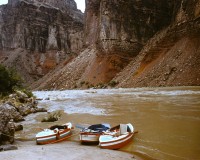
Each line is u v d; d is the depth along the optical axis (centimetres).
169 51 8125
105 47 11412
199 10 7900
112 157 1141
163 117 2027
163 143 1357
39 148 1322
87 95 5506
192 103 2728
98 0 14250
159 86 7019
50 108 3209
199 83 6216
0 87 3672
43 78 15688
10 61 18812
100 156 1151
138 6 11094
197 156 1146
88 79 11031
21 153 1172
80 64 12681
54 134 1526
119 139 1329
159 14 10906
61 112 2742
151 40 10500
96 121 2056
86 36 14825
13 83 3928
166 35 8775
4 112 1570
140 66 8794
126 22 11212
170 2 10819
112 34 11356
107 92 6109
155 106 2706
